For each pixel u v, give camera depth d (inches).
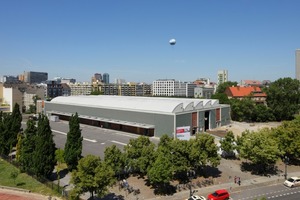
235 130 4512.8
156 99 5022.1
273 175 2469.2
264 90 6314.0
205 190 2106.3
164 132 3809.1
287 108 5684.1
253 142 2458.2
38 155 2185.0
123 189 2066.9
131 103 4554.6
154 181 1972.2
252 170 2564.0
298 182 2210.9
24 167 2381.9
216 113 4756.4
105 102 5017.2
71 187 2081.7
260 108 5693.9
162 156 2014.0
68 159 2304.4
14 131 2866.6
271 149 2386.8
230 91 7057.1
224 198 1921.8
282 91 5703.7
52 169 2257.6
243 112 5684.1
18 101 7052.2
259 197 1984.5
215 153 2335.1
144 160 2085.4
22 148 2420.0
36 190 2031.3
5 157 2800.2
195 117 4156.0
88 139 3747.5
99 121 4874.5
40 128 2246.6
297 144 2628.0
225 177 2378.2
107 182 1748.3
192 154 2178.9
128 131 4352.9
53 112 5890.8
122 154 2148.1
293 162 2827.3
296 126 2819.9
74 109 5388.8
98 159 1781.5
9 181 2203.5
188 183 2208.4
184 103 4128.9
